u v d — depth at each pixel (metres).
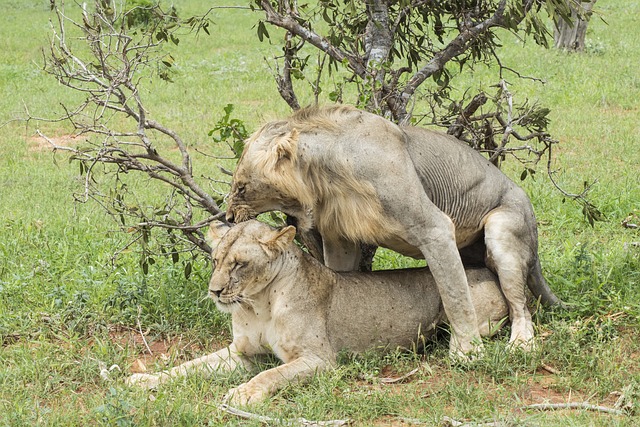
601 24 40.97
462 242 10.88
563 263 12.98
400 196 9.59
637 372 9.62
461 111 12.11
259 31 12.37
